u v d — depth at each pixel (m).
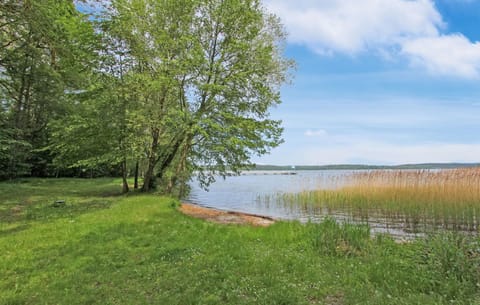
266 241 6.38
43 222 7.87
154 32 14.64
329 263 4.86
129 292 3.81
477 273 3.99
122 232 6.86
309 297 3.60
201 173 16.94
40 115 22.48
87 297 3.66
